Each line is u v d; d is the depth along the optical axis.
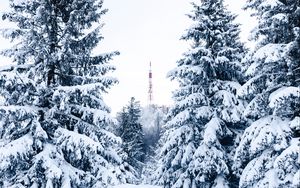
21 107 11.73
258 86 14.46
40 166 12.20
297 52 13.29
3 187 12.25
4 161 11.22
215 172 17.72
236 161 16.05
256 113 14.84
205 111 18.09
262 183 12.59
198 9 20.66
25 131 12.80
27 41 12.96
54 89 13.40
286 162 11.90
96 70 14.31
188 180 18.19
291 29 13.71
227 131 18.30
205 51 18.83
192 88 19.31
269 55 12.83
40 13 12.86
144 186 30.05
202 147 17.02
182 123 19.59
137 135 41.12
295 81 13.41
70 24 13.41
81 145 12.19
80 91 12.81
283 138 12.47
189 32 19.52
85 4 13.80
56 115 13.80
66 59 13.64
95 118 13.05
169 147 19.33
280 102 12.37
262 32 14.47
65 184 11.79
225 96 17.61
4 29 12.71
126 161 37.53
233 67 19.33
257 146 12.77
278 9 13.95
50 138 13.07
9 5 13.09
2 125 11.95
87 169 13.83
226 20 22.30
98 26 14.05
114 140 13.57
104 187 13.04
